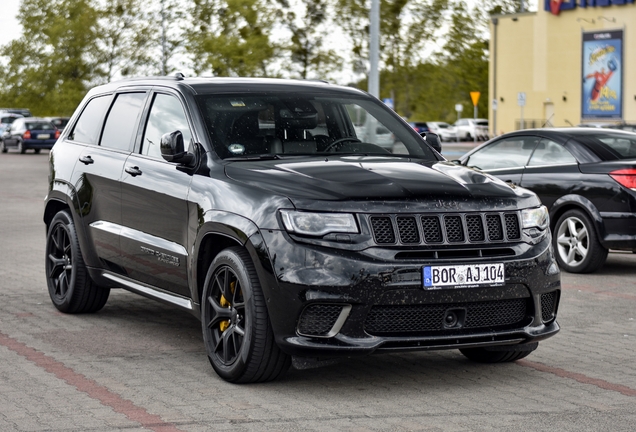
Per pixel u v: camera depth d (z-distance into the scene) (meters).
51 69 60.59
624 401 5.36
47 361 6.24
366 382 5.77
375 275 5.16
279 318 5.29
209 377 5.83
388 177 5.60
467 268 5.32
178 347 6.71
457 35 60.97
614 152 10.74
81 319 7.74
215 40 47.16
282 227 5.29
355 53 45.06
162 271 6.46
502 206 5.55
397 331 5.30
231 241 5.80
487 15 74.75
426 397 5.42
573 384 5.77
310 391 5.52
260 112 6.55
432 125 71.06
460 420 4.93
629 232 10.21
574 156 10.80
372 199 5.30
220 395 5.41
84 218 7.51
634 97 49.56
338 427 4.79
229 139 6.28
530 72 54.75
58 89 59.44
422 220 5.32
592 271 10.69
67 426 4.78
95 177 7.36
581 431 4.76
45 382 5.68
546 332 5.71
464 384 5.75
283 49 45.41
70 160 7.85
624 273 10.75
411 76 48.03
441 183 5.58
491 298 5.41
